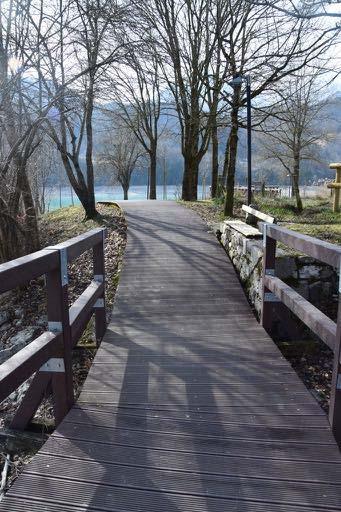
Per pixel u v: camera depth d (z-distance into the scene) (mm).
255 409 2760
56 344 2572
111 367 3430
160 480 2096
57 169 15812
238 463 2221
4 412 3795
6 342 5582
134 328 4289
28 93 6074
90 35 6668
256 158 18594
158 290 5336
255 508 1918
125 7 6516
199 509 1916
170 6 11492
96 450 2336
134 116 17938
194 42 11625
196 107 11883
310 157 13586
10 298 6453
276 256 4605
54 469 2176
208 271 5953
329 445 2365
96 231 3926
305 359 3957
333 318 4473
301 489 2027
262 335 4055
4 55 5844
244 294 5188
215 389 3039
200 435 2479
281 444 2379
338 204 10039
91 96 7238
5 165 6148
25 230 7191
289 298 3328
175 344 3877
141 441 2424
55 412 2764
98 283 4113
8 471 2654
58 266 2559
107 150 25359
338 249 2352
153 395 2969
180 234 7863
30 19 6141
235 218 9141
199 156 14070
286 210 10727
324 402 3260
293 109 12648
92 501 1960
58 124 7512
